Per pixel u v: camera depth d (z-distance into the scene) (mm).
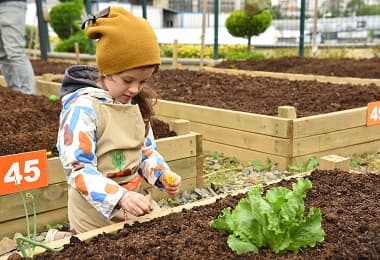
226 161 5590
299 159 5152
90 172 2486
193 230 2529
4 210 3549
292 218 2234
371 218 2662
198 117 5938
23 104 5965
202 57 11125
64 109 2643
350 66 9867
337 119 5398
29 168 3609
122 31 2521
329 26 17312
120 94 2670
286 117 5133
